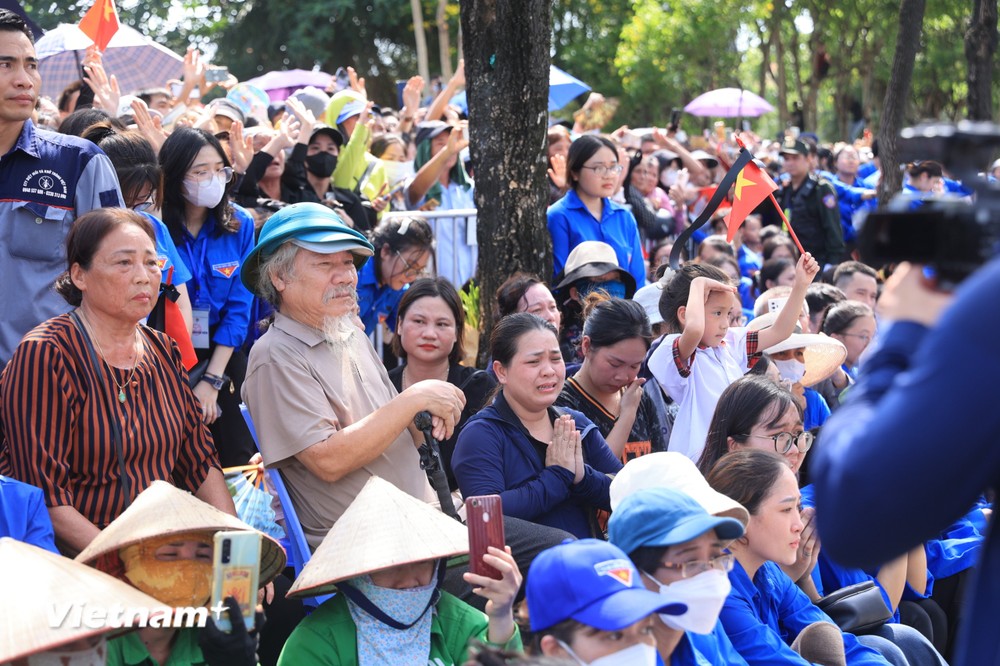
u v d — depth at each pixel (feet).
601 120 38.78
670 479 12.08
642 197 29.91
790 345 18.06
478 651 9.24
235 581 9.49
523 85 17.72
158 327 16.17
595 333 15.98
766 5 75.82
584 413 16.24
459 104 42.65
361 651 11.02
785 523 12.49
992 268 5.06
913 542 5.28
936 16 46.06
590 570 8.84
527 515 13.82
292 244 12.96
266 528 13.32
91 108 18.31
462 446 14.29
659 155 37.63
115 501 11.70
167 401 12.30
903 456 5.04
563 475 14.07
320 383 12.91
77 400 11.56
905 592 17.38
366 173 26.86
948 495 5.11
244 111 29.22
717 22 79.46
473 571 10.67
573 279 20.20
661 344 16.97
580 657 8.80
